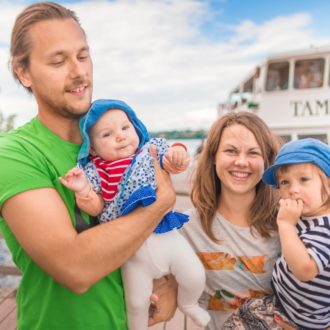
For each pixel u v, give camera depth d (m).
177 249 1.70
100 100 1.63
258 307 1.84
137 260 1.64
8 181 1.35
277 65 8.47
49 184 1.42
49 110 1.57
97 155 1.68
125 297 1.66
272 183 1.85
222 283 1.98
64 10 1.52
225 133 1.94
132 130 1.67
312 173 1.65
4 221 1.54
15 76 1.59
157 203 1.48
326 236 1.58
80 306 1.50
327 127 8.09
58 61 1.47
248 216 1.98
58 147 1.58
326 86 8.09
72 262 1.31
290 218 1.62
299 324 1.74
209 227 1.99
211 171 2.04
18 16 1.52
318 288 1.61
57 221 1.34
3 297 3.38
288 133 8.46
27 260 1.52
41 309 1.53
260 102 8.73
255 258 1.94
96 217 1.58
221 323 2.01
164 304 1.78
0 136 1.56
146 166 1.55
